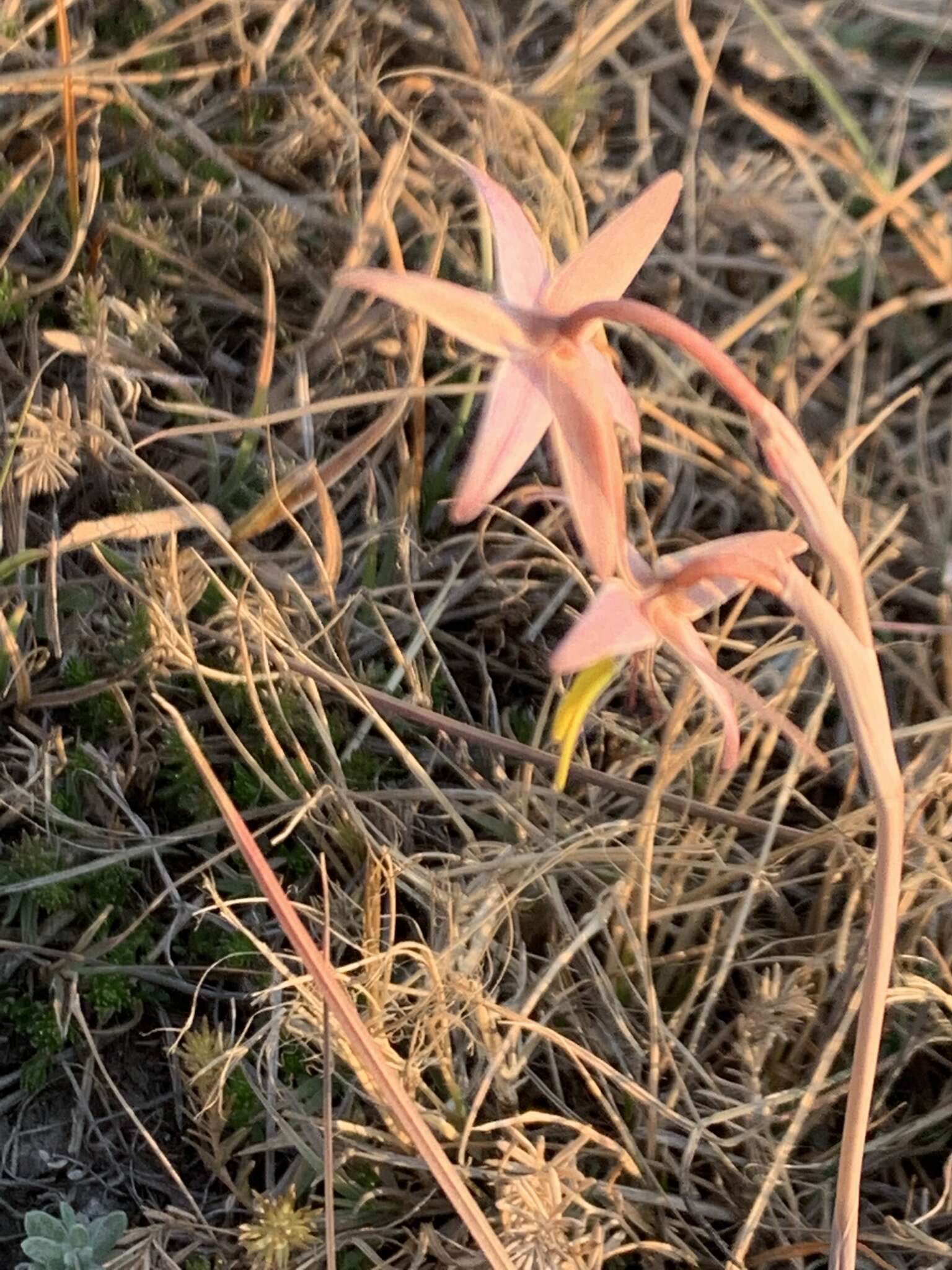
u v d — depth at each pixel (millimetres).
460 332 147
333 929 281
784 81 411
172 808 310
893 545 342
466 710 322
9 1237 266
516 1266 234
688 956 287
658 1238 266
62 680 309
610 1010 271
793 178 396
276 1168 276
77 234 329
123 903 293
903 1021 281
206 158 365
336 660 305
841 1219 197
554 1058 278
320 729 288
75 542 290
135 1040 286
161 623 281
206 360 358
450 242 349
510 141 359
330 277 355
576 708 171
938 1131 279
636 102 398
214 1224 267
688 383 355
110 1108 278
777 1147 260
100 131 365
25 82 345
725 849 292
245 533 314
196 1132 265
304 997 250
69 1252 248
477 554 341
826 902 291
